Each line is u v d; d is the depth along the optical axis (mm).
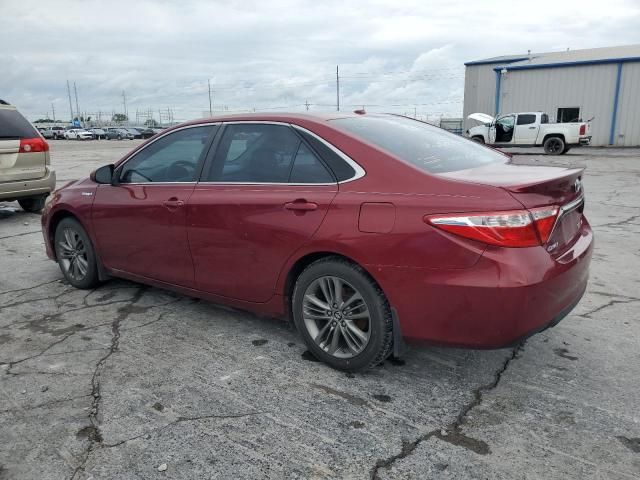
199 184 3781
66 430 2701
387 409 2873
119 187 4336
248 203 3428
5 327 4051
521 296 2598
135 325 4055
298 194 3229
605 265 5527
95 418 2805
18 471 2398
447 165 3176
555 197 2838
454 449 2529
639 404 2891
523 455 2477
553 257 2785
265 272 3424
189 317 4203
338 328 3229
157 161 4129
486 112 32562
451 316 2744
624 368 3291
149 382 3182
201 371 3316
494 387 3090
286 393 3047
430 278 2750
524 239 2617
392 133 3482
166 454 2506
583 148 26484
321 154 3250
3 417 2826
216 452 2520
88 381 3199
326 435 2648
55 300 4637
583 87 27406
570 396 2977
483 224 2615
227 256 3594
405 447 2549
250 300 3596
